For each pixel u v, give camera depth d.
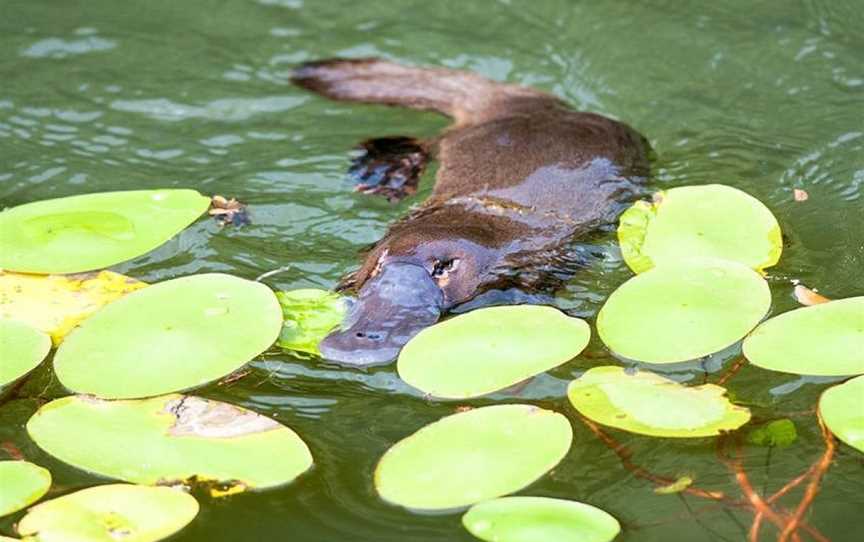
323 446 6.54
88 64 11.27
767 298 7.40
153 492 5.94
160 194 8.63
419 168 9.84
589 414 6.54
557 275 8.14
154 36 11.73
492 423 6.41
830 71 11.09
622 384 6.80
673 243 8.19
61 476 6.18
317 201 9.33
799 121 10.44
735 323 7.18
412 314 7.61
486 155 9.62
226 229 8.83
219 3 12.27
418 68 11.41
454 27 12.07
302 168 9.87
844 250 8.37
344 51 11.76
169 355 6.82
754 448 6.43
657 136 10.38
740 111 10.66
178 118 10.60
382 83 11.20
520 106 10.78
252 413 6.55
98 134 10.30
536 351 6.94
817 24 11.73
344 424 6.73
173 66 11.33
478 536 5.71
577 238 8.54
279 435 6.38
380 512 6.06
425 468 6.13
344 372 7.18
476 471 6.08
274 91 11.06
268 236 8.76
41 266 7.75
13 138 10.16
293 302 7.73
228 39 11.77
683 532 5.90
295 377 7.13
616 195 9.06
